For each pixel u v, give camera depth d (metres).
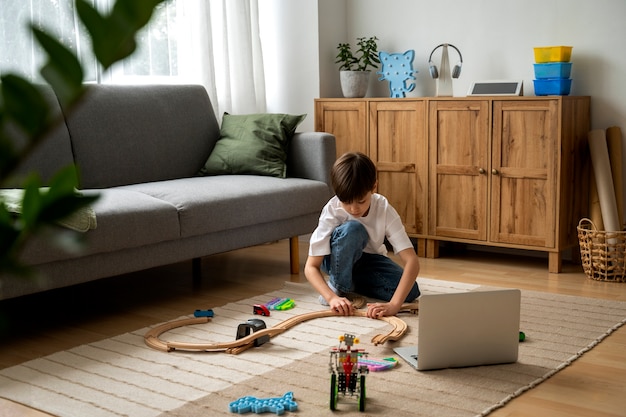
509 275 3.40
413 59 4.01
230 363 2.18
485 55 3.87
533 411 1.83
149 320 2.72
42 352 2.37
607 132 3.52
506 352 2.15
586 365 2.16
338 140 4.00
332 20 4.21
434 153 3.69
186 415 1.81
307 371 2.11
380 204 2.78
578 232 3.34
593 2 3.54
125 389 1.99
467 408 1.83
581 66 3.60
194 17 3.95
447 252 3.95
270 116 3.56
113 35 0.19
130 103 3.38
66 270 2.47
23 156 0.20
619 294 3.03
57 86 0.19
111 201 2.67
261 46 4.23
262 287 3.21
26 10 3.22
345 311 2.60
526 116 3.40
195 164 3.62
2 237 0.21
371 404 1.85
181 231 2.83
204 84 3.95
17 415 1.82
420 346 2.07
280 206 3.23
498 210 3.54
